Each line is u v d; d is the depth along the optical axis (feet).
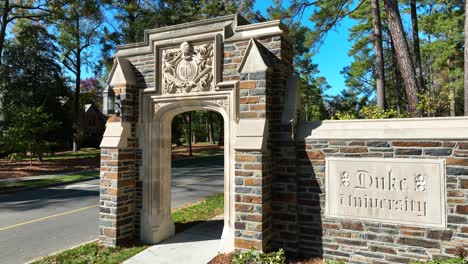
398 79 90.07
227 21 20.43
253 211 17.81
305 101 139.23
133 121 23.00
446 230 15.03
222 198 36.94
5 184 51.90
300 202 18.45
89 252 20.67
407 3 69.21
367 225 16.79
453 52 80.59
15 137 67.62
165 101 22.20
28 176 63.57
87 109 144.66
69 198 40.42
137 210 23.13
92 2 77.66
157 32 22.35
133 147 23.04
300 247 18.44
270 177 18.66
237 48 19.90
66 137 93.45
